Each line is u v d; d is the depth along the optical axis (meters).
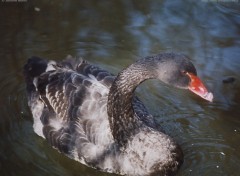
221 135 10.12
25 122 10.20
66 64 10.17
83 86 9.36
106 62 11.76
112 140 8.91
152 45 12.27
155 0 13.88
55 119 9.48
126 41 12.42
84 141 9.02
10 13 13.11
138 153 8.77
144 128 8.93
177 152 8.96
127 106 8.72
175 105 10.80
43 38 12.41
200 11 13.53
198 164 9.38
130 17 13.23
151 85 11.25
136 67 8.34
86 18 13.13
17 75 11.31
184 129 10.25
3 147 9.56
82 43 12.33
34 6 13.37
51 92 9.64
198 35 12.66
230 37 12.62
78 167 9.23
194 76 8.20
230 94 11.04
